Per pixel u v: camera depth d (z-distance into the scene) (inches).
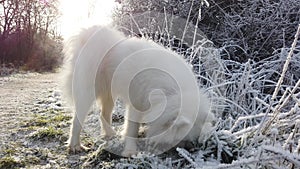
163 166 112.7
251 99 159.5
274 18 198.1
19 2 801.6
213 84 152.9
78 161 134.6
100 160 130.9
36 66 761.0
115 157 132.3
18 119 203.0
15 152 143.5
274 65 174.1
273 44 198.7
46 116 209.2
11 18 786.8
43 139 160.2
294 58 167.5
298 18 200.1
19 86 410.0
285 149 102.6
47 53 797.9
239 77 179.3
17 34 794.8
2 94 326.3
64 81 151.1
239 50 208.5
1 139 160.9
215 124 130.8
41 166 129.7
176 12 228.4
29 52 792.9
